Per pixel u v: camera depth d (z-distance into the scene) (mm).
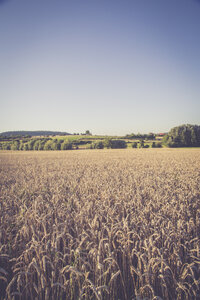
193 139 80375
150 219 5426
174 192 8438
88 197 7031
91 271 3914
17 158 41250
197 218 5297
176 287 3359
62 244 4691
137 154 45438
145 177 12734
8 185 11305
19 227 4977
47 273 3910
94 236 4117
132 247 4348
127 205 6207
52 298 3375
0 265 4164
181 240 4555
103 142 85000
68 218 5230
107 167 19516
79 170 17531
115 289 3564
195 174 14367
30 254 3930
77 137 119500
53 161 30922
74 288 3521
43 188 9734
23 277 3703
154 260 3227
